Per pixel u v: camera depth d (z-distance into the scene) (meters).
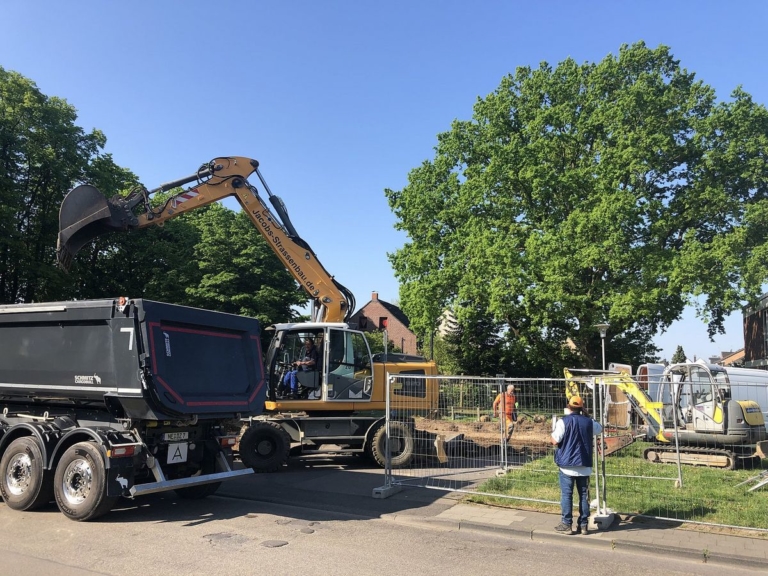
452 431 12.20
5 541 6.52
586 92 29.72
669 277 24.72
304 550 6.35
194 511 8.23
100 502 7.34
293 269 13.84
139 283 32.38
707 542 6.68
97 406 8.35
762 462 12.30
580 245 25.33
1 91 24.72
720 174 27.34
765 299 34.59
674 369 14.33
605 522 7.31
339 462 13.02
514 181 28.31
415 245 30.62
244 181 13.77
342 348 12.43
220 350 8.76
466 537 7.13
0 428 8.79
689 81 29.25
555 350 31.11
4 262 24.72
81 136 27.86
